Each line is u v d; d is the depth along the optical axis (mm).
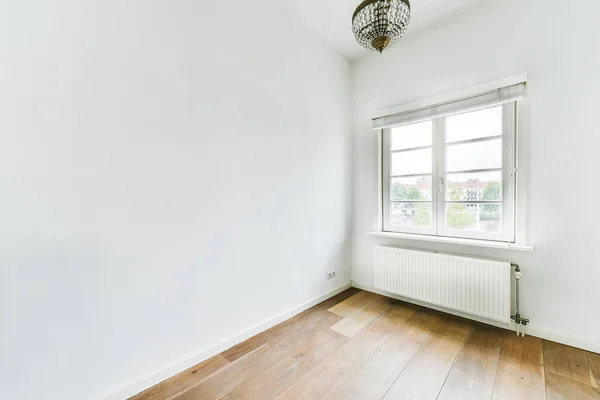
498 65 2182
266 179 2254
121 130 1474
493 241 2248
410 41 2713
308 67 2623
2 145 1162
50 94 1263
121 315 1492
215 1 1879
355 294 3053
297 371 1714
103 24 1401
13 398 1202
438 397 1476
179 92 1700
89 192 1380
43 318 1266
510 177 2164
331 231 2975
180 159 1714
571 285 1916
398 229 2906
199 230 1818
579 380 1576
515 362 1760
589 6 1812
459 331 2189
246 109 2088
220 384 1605
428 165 2660
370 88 3049
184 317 1750
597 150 1804
